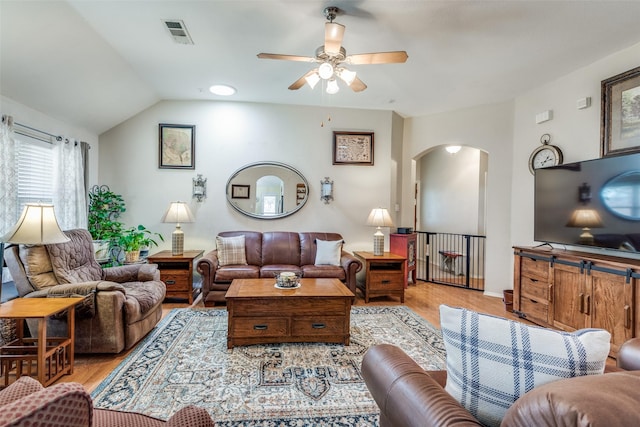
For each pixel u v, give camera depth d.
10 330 2.39
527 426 0.59
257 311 2.61
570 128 3.38
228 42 2.85
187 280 3.79
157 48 2.96
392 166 4.82
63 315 2.30
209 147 4.47
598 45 2.80
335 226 4.71
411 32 2.63
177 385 2.04
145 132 4.38
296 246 4.30
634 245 2.54
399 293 4.04
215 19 2.50
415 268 5.12
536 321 3.23
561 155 3.46
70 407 0.57
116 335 2.40
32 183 3.19
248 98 4.38
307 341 2.68
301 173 4.62
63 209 3.49
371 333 2.96
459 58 3.08
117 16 2.46
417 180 7.38
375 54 2.36
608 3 2.23
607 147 2.95
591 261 2.66
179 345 2.63
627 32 2.59
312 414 1.77
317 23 2.53
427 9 2.33
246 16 2.45
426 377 0.99
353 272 3.84
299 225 4.65
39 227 2.07
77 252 2.78
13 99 2.93
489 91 3.91
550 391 0.59
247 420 1.71
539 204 3.42
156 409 1.79
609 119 2.94
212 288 3.65
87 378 2.11
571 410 0.53
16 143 2.98
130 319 2.49
